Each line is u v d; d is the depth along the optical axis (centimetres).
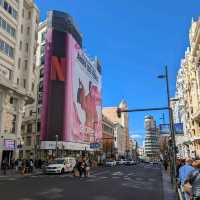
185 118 8294
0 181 2639
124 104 17862
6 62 4788
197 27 5531
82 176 3494
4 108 4503
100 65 11450
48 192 1844
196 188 804
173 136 2339
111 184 2509
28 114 8562
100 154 10662
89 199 1587
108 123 13450
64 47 7800
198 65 6047
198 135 6481
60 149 7269
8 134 4603
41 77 8375
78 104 8400
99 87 11025
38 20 5966
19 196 1634
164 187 2275
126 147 18112
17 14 5138
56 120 7394
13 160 4659
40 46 8638
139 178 3303
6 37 4791
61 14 7950
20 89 4906
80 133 8419
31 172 4022
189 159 1021
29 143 8325
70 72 7856
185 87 8069
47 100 7438
